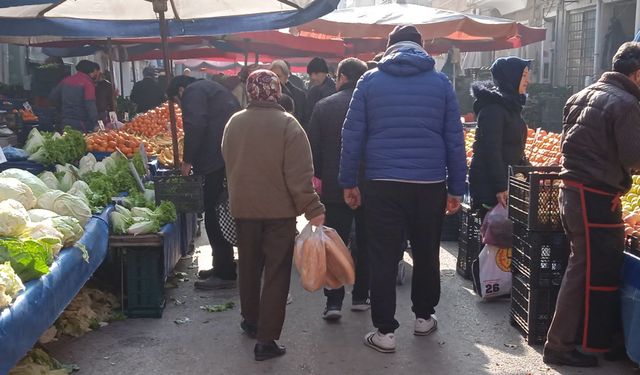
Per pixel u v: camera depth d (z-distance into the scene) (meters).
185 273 7.28
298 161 4.81
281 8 8.42
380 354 5.05
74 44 14.87
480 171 6.23
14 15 8.38
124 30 8.84
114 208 6.12
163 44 7.24
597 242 4.56
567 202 4.64
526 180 5.30
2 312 3.26
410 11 11.28
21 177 5.26
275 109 4.92
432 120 4.94
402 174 4.90
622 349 4.87
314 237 4.88
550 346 4.82
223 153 5.03
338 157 5.77
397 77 4.97
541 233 5.07
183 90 6.76
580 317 4.72
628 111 4.34
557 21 22.30
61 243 4.40
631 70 4.48
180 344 5.25
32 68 16.34
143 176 7.39
